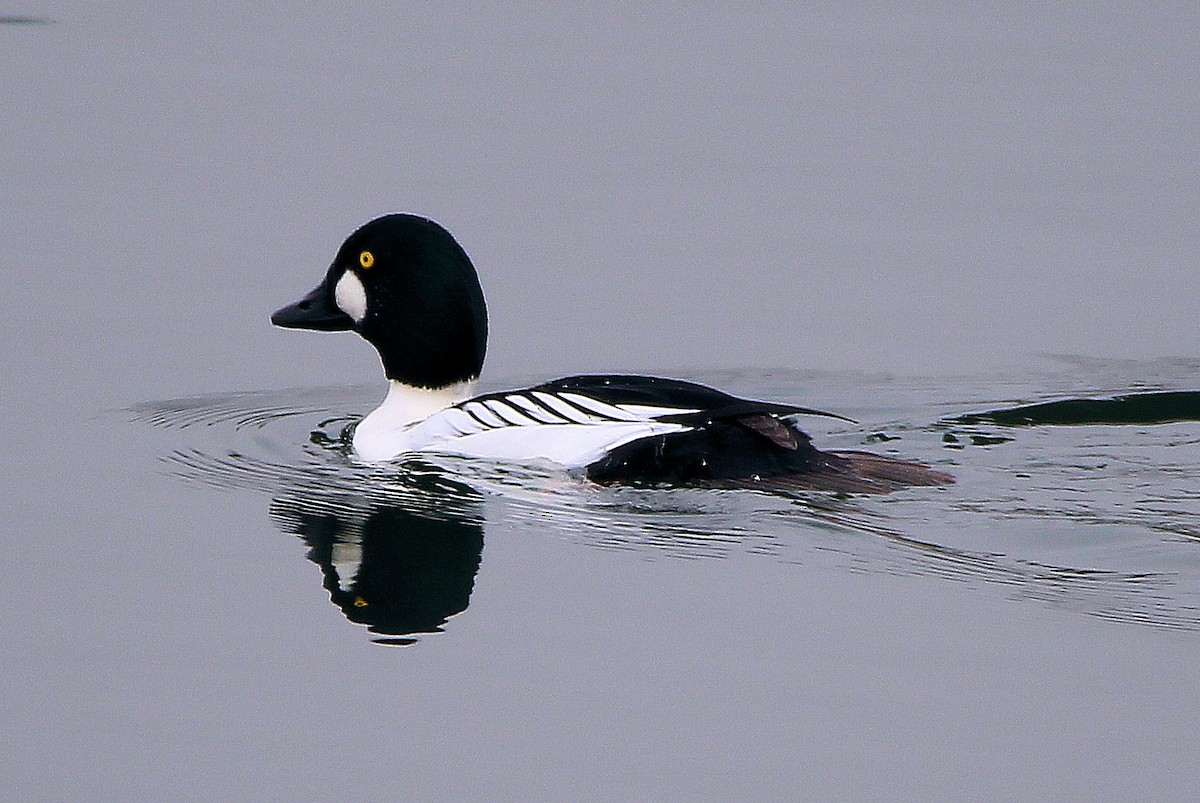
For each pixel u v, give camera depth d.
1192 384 16.53
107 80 25.11
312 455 14.64
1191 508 12.98
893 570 11.87
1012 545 12.23
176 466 14.33
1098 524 12.57
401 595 11.70
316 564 12.23
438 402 14.61
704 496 13.05
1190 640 10.81
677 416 13.36
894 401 16.09
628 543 12.47
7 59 25.95
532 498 13.33
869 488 13.19
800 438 13.86
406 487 13.63
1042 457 14.23
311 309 14.81
